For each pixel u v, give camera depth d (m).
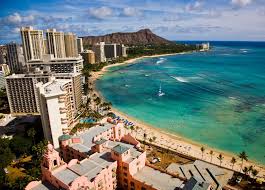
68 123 175.75
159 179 94.88
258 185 111.75
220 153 148.38
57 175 87.38
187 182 83.75
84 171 92.75
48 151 89.38
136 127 187.88
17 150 133.88
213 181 113.00
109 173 95.19
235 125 188.75
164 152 143.12
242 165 133.62
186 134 176.50
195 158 135.75
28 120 193.38
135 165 99.00
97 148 107.38
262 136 170.00
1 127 180.50
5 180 109.69
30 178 106.75
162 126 191.75
